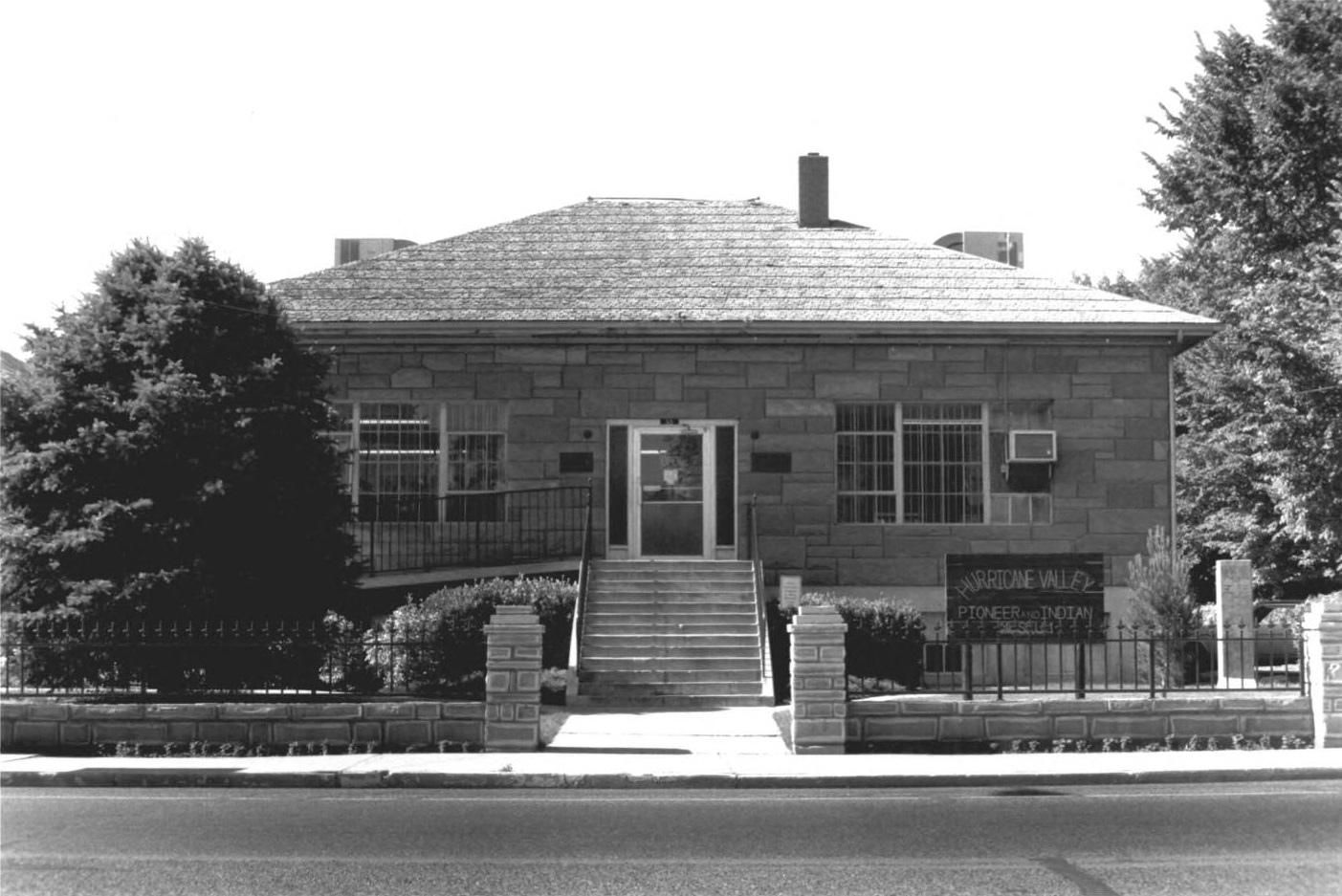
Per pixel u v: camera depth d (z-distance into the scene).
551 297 24.81
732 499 24.34
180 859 9.35
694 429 24.42
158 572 16.28
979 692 17.20
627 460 24.38
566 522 24.20
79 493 16.70
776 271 25.86
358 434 24.42
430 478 24.39
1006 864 9.13
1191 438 36.69
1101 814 11.27
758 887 8.44
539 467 24.31
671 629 21.09
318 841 10.01
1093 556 21.81
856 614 20.92
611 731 16.42
